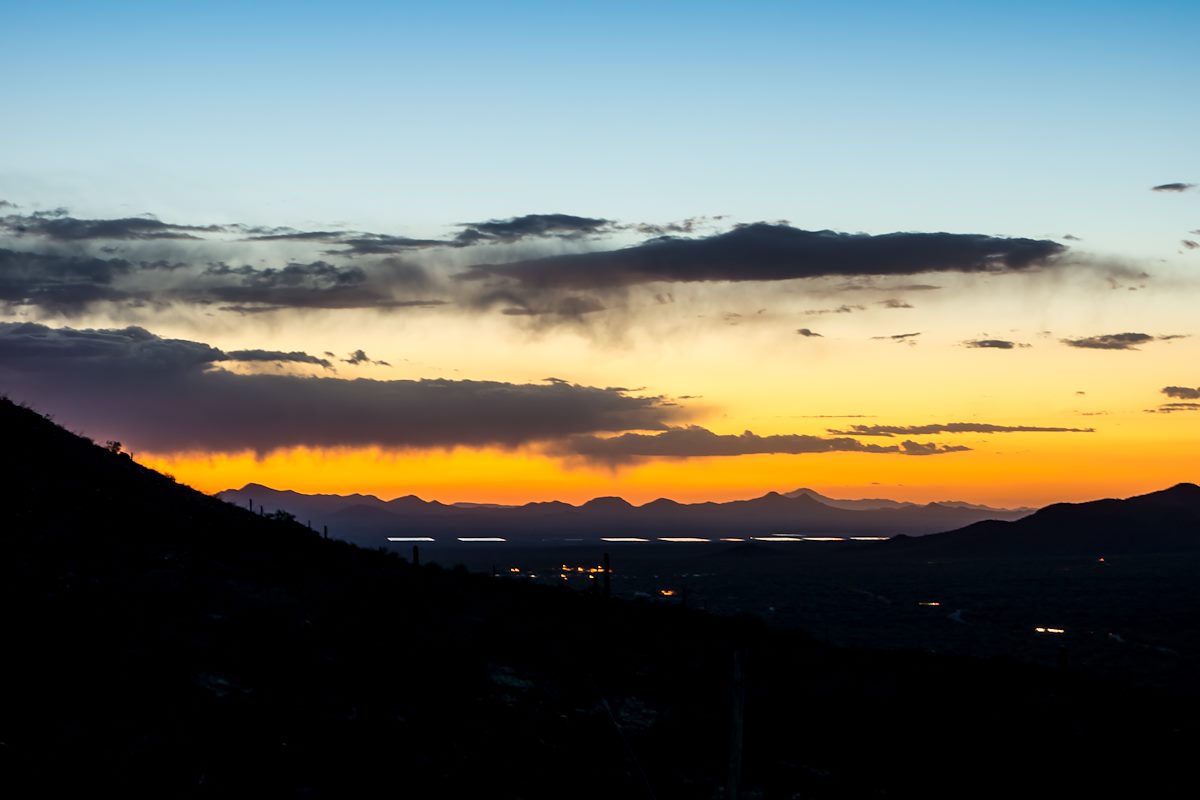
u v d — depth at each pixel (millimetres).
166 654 24047
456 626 34094
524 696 28391
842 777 26234
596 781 23438
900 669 39281
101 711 20469
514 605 41250
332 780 20344
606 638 37625
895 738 29562
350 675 26422
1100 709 35438
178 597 28828
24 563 28219
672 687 32375
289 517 54688
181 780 18594
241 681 24094
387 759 21891
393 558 51469
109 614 25594
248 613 29125
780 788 24875
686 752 26328
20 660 21609
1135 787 27297
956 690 35562
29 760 17750
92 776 17828
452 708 25984
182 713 21328
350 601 34250
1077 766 28438
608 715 28391
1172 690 68062
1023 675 40156
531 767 23453
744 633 43625
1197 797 26906
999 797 25859
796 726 29625
